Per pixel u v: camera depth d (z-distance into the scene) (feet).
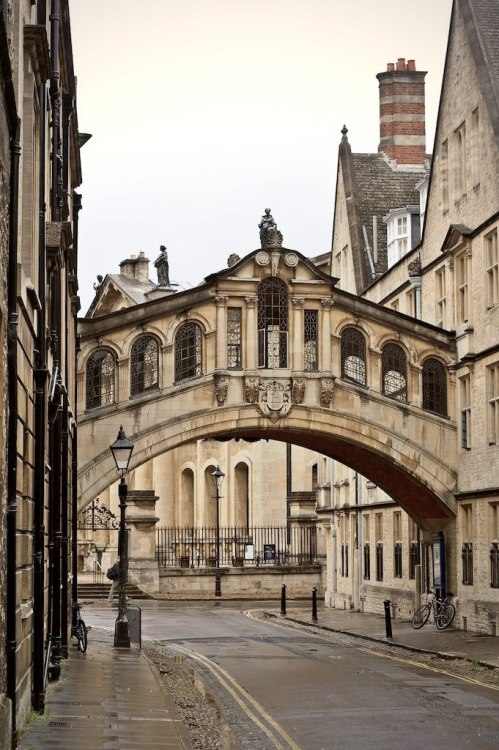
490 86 104.01
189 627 118.32
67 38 73.92
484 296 103.40
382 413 107.96
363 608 138.31
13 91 39.47
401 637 100.58
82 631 83.76
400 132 165.99
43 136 56.39
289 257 106.01
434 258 117.39
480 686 67.26
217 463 211.20
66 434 77.30
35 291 48.85
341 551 149.18
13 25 47.88
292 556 182.60
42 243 55.31
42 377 52.70
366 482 137.18
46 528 64.34
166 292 201.77
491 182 102.22
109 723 49.73
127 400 102.94
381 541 132.67
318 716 55.72
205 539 194.59
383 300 138.41
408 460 108.06
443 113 115.65
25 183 52.01
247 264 105.70
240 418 105.09
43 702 51.88
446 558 110.52
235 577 175.22
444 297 114.42
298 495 184.44
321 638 105.50
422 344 109.19
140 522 171.83
